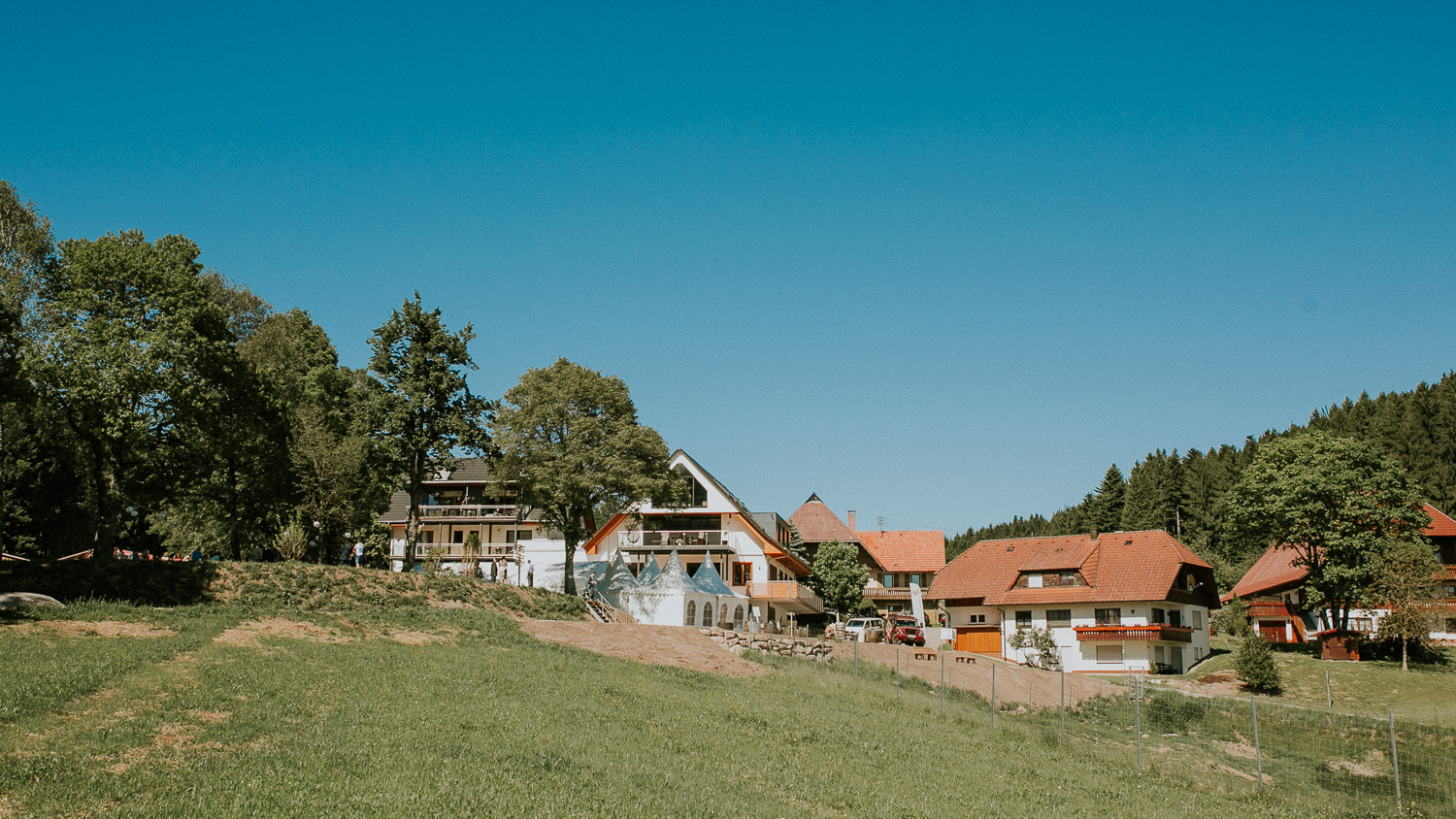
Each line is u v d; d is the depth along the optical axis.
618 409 58.25
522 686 26.05
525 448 56.31
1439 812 24.16
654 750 21.66
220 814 14.27
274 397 49.12
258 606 33.66
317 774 16.52
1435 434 101.56
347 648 27.80
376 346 55.75
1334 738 34.00
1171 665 63.88
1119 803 22.58
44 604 27.17
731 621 55.62
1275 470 59.94
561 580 69.19
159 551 66.44
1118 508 141.00
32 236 49.56
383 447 53.50
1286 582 72.94
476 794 16.39
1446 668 53.69
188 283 44.22
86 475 48.34
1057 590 66.75
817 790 20.20
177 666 22.61
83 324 41.62
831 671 39.34
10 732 16.94
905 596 94.88
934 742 27.41
